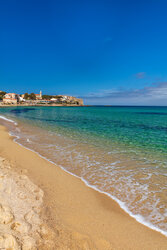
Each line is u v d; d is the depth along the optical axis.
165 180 6.85
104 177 7.08
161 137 16.61
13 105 151.12
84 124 28.12
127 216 4.55
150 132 20.08
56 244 3.13
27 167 7.87
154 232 3.97
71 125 26.36
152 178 7.02
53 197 5.17
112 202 5.22
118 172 7.62
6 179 5.52
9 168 7.17
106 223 4.17
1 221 3.33
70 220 4.11
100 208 4.84
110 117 47.50
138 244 3.54
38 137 15.62
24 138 14.98
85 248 3.19
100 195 5.62
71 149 11.51
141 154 10.49
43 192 5.28
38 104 188.50
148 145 12.95
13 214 3.66
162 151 11.21
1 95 178.25
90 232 3.74
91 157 9.78
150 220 4.42
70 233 3.57
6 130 19.30
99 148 11.88
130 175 7.30
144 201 5.33
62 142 13.65
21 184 5.43
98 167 8.22
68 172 7.55
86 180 6.77
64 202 4.98
